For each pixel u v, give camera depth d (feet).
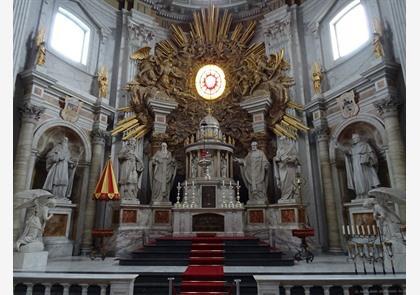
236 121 41.65
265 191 34.22
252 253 24.45
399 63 27.14
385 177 28.89
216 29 47.03
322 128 34.19
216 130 37.96
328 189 32.53
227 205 32.04
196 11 48.73
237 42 45.80
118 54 41.60
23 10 27.02
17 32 26.25
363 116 29.86
